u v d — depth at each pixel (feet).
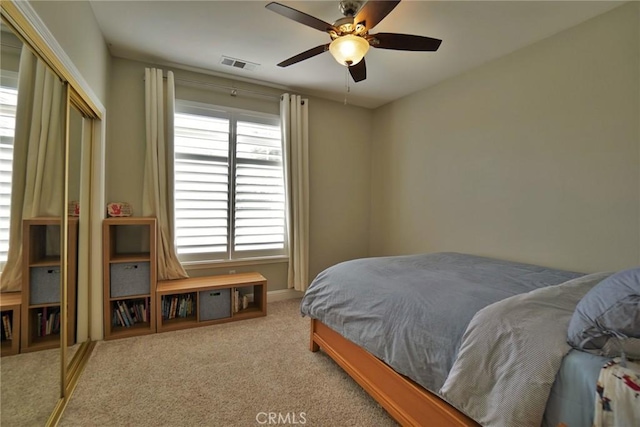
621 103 6.89
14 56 4.24
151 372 6.82
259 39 8.60
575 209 7.66
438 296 5.15
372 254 14.40
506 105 9.18
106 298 8.40
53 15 4.89
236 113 11.44
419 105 12.16
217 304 9.80
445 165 11.10
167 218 10.02
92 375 6.66
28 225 5.01
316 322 7.80
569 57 7.78
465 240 10.39
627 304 2.98
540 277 6.40
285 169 11.91
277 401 5.89
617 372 2.85
